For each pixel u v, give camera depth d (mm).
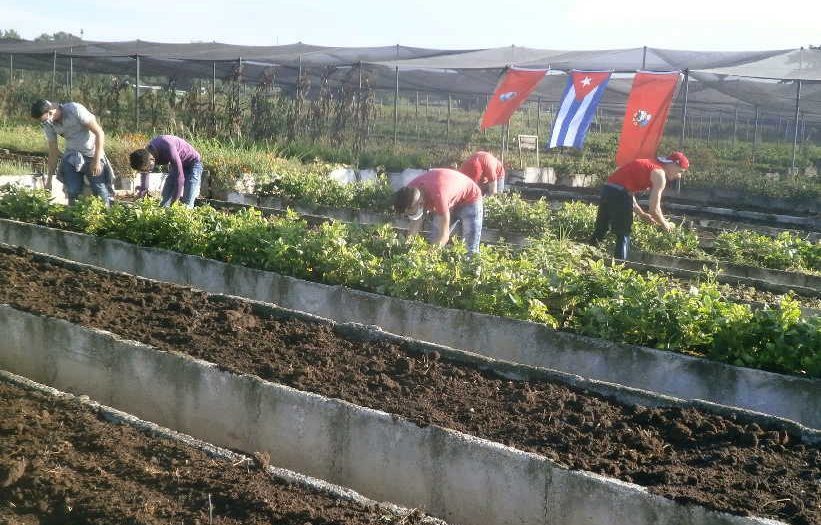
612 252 11805
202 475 4262
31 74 36000
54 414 4875
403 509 4059
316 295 7863
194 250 8898
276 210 13180
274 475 4301
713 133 39562
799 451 4691
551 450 4613
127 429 4750
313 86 28969
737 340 6316
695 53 19172
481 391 5422
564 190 21406
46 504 3994
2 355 6379
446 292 7422
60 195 13953
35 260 8125
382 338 6242
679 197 21328
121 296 7043
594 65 20844
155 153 10156
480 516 4480
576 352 6629
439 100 45031
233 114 22031
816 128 38156
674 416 5070
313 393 5074
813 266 11984
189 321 6445
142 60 25438
